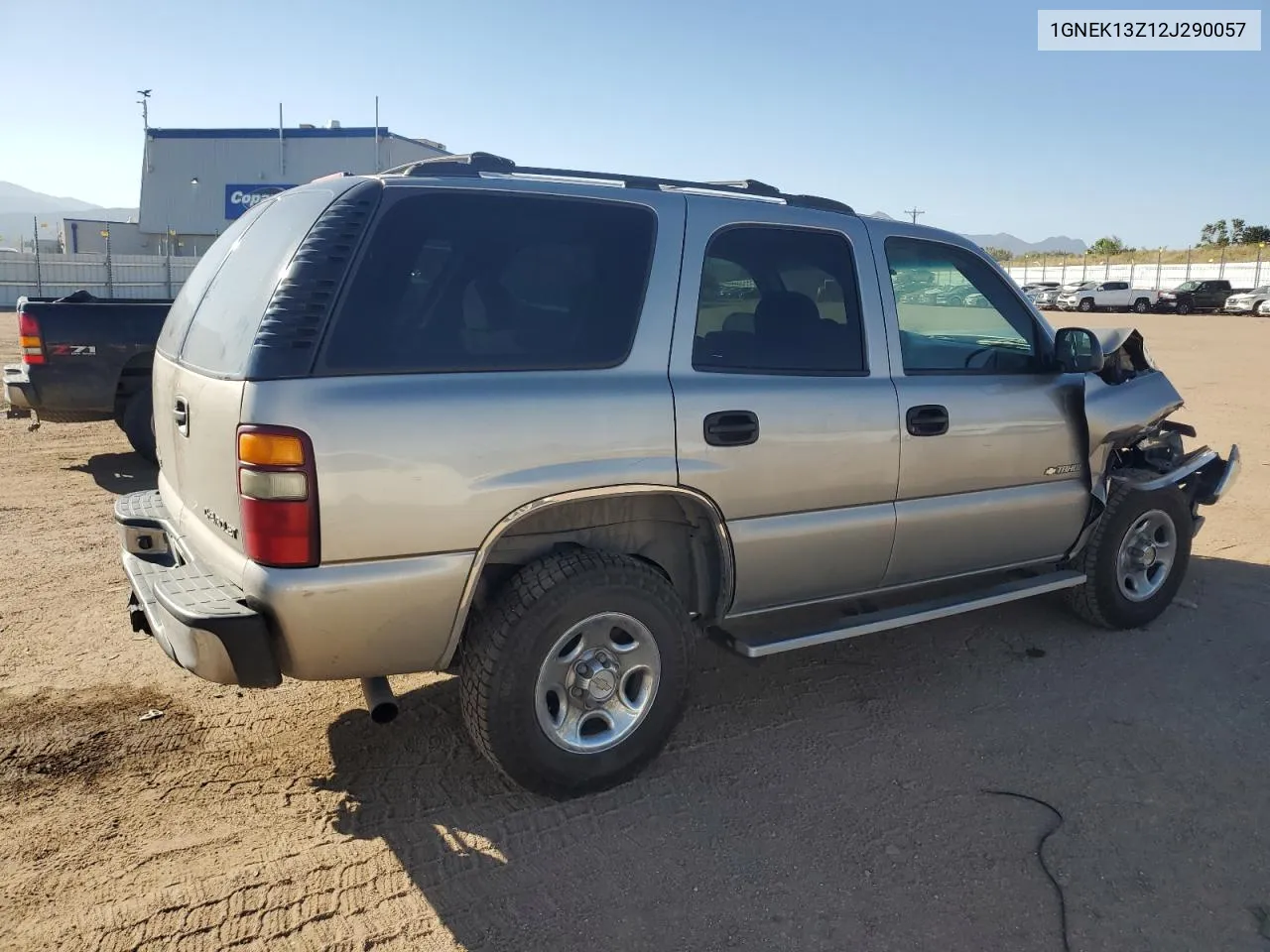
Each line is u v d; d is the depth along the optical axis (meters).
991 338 4.27
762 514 3.51
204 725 3.74
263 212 3.38
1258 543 6.43
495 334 3.02
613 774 3.32
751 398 3.42
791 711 3.99
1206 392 14.42
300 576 2.71
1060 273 66.94
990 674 4.38
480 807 3.24
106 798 3.23
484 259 3.05
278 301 2.78
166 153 50.84
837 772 3.51
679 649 3.35
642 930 2.67
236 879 2.84
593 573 3.12
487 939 2.62
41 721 3.73
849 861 2.99
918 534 3.94
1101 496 4.54
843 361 3.74
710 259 3.45
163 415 3.56
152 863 2.90
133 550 3.54
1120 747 3.72
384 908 2.74
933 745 3.72
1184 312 43.81
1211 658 4.57
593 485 3.09
